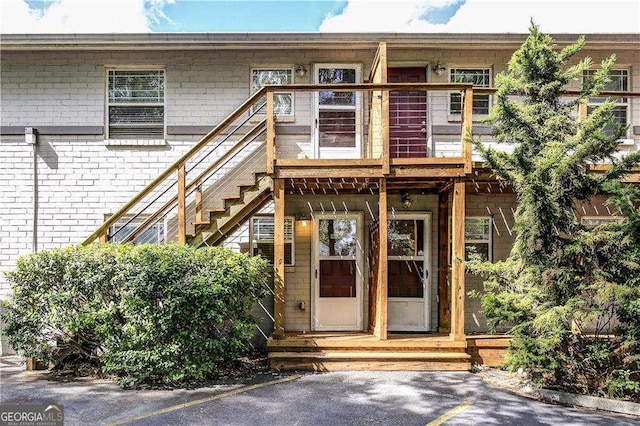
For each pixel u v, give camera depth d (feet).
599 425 14.74
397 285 27.48
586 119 18.52
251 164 27.25
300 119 27.25
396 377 20.16
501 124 19.95
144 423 14.61
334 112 27.45
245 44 26.50
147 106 27.35
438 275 27.22
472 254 20.93
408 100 27.89
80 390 18.12
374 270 24.98
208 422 14.73
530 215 17.62
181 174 22.30
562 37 26.04
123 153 27.09
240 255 21.27
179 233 22.15
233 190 27.12
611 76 24.79
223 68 27.25
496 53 27.48
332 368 21.27
